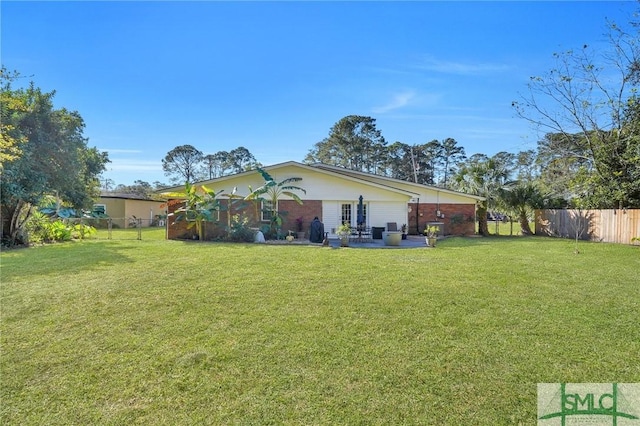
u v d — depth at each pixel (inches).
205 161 2391.7
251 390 108.0
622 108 592.7
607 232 594.2
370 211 686.5
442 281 252.8
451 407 99.5
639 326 163.0
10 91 521.7
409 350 136.0
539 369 121.3
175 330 157.0
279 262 333.4
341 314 178.7
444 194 779.4
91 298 205.8
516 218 819.4
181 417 94.9
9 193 479.2
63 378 115.3
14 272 282.0
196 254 389.1
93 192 904.3
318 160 2074.3
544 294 218.2
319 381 112.9
